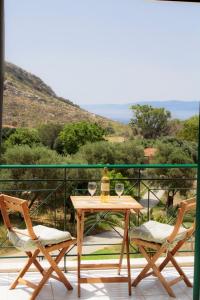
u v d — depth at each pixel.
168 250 3.52
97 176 10.65
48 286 3.62
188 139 14.16
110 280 3.52
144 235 3.44
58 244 3.39
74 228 5.19
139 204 3.49
